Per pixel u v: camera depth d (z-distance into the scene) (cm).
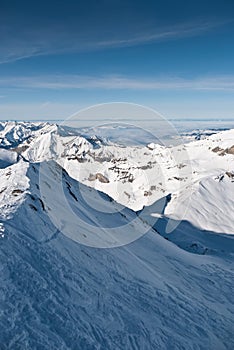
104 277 2072
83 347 1339
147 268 2697
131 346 1507
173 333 1795
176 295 2361
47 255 1905
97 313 1638
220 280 3341
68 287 1714
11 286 1491
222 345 1878
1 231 1872
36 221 2198
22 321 1320
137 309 1877
